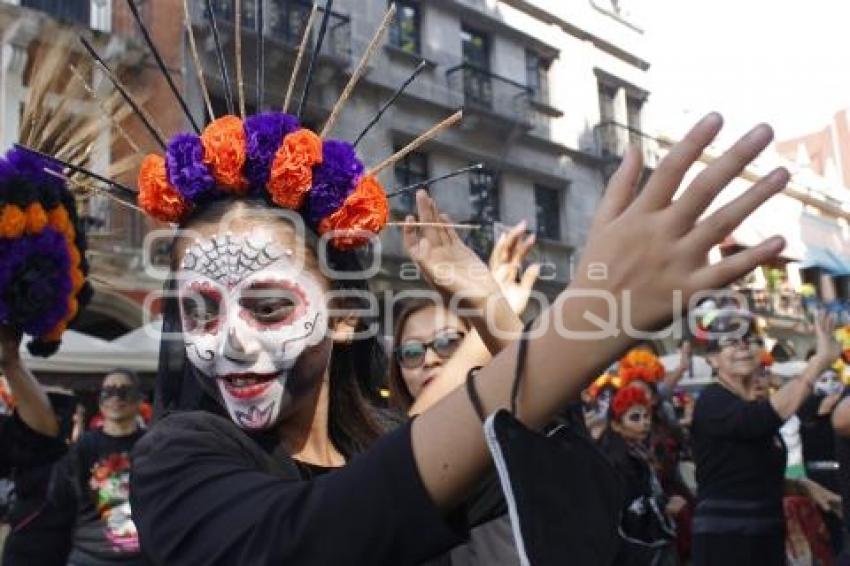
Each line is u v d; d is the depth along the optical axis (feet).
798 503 12.88
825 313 10.40
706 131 2.15
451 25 41.86
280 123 3.75
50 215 6.93
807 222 62.54
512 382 2.25
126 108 5.87
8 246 6.66
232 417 3.43
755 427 9.70
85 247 7.51
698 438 10.46
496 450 2.13
